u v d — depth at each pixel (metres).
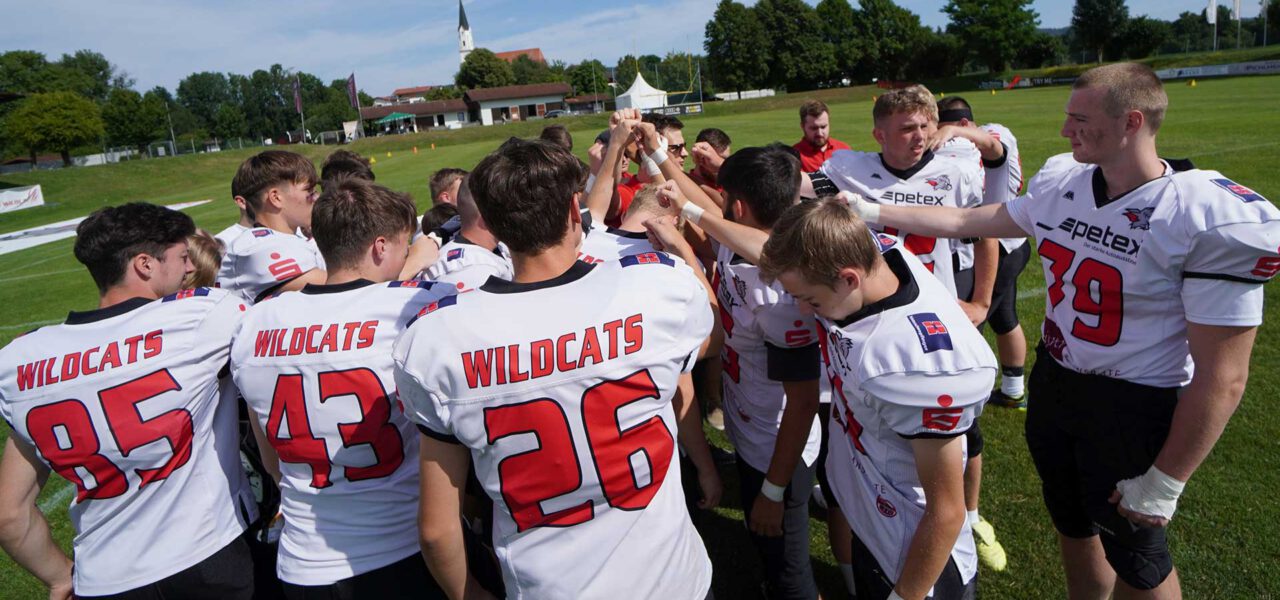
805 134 6.64
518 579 1.74
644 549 1.73
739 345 2.59
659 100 54.59
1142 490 2.13
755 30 73.75
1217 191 1.96
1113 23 66.56
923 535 1.82
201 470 2.21
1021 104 32.16
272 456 2.23
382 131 82.50
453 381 1.58
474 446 1.62
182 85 116.19
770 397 2.60
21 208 29.12
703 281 2.56
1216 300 1.94
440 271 2.80
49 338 2.11
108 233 2.19
